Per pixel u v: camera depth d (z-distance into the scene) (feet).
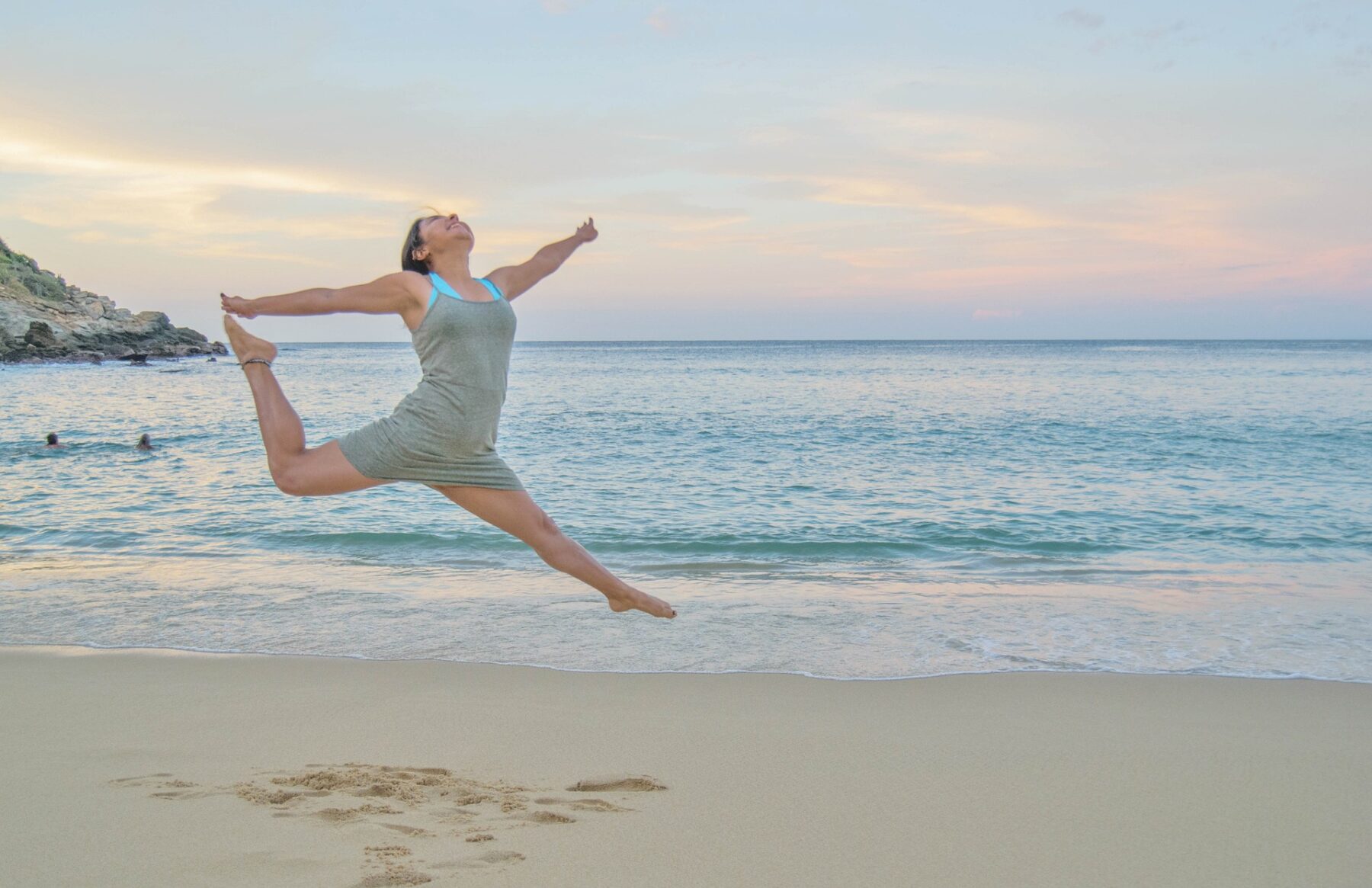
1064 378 169.58
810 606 27.53
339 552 36.58
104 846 12.34
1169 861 12.59
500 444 72.74
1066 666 21.89
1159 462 62.59
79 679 20.24
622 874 11.89
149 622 25.39
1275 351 387.34
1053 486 53.62
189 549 37.24
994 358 305.12
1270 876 12.22
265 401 13.01
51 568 33.04
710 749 16.48
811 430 82.89
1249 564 35.14
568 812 13.75
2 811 13.48
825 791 14.69
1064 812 14.06
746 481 55.26
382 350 602.85
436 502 48.37
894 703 19.08
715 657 22.43
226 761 15.65
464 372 12.69
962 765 15.80
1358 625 25.53
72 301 272.92
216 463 63.46
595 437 78.02
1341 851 12.93
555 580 31.09
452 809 13.73
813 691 19.77
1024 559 36.04
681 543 38.65
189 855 12.09
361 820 13.25
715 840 12.92
